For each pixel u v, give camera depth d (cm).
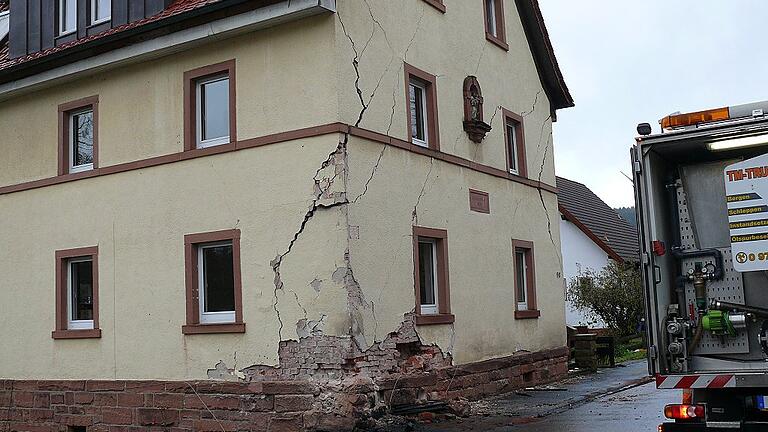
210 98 1424
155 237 1434
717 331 877
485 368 1574
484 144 1689
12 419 1587
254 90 1348
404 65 1451
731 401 845
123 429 1438
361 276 1280
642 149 893
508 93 1816
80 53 1493
